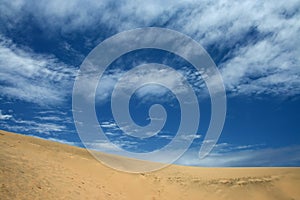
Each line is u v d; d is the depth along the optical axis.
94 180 15.83
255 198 20.11
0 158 13.41
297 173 24.53
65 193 12.14
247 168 26.70
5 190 10.45
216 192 20.08
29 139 21.05
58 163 16.44
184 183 20.33
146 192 17.16
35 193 11.05
